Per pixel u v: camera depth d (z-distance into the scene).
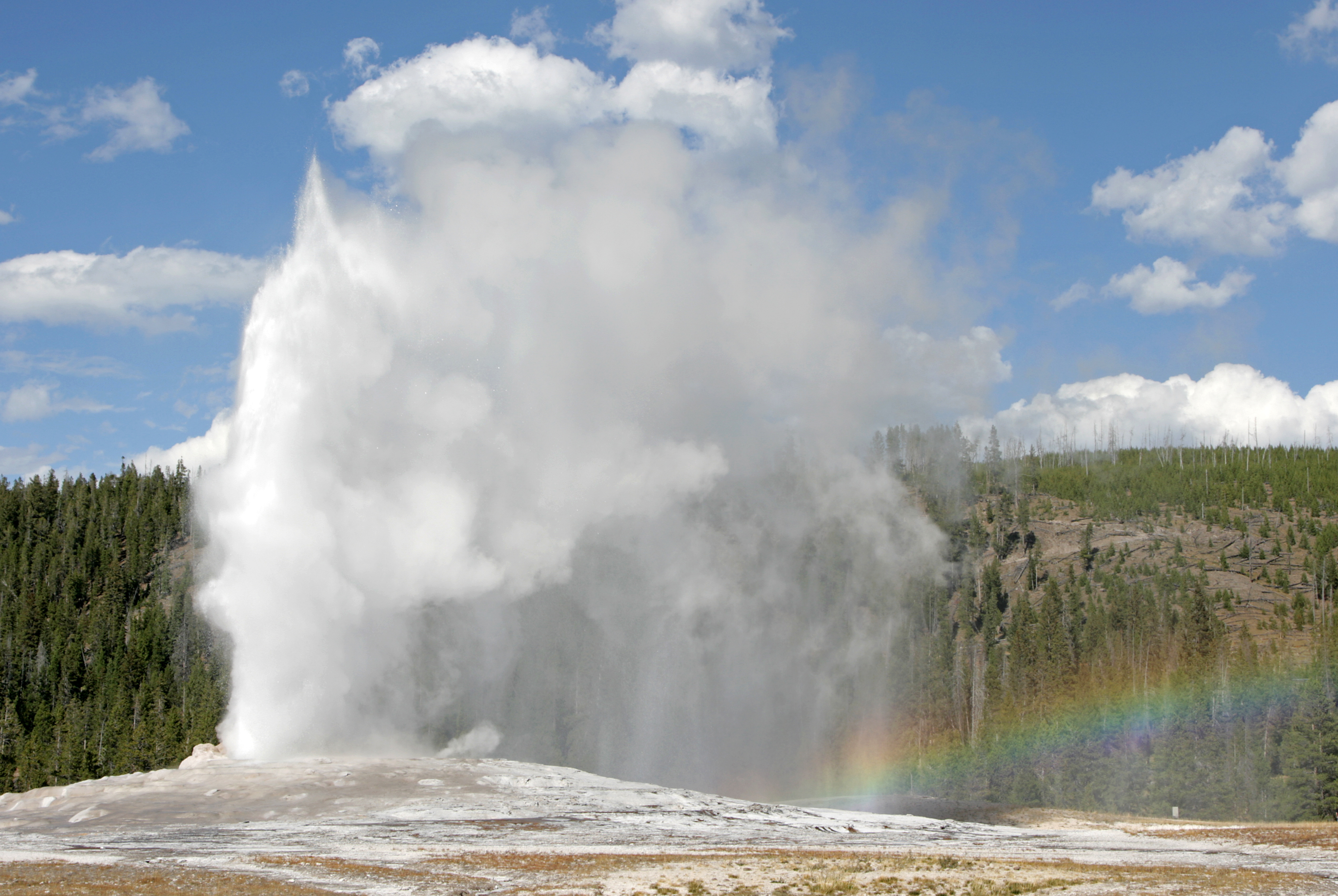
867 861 40.16
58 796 53.75
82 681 150.62
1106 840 54.53
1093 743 117.62
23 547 195.12
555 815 52.94
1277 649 137.62
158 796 53.50
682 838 47.34
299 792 55.09
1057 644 152.38
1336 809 94.12
